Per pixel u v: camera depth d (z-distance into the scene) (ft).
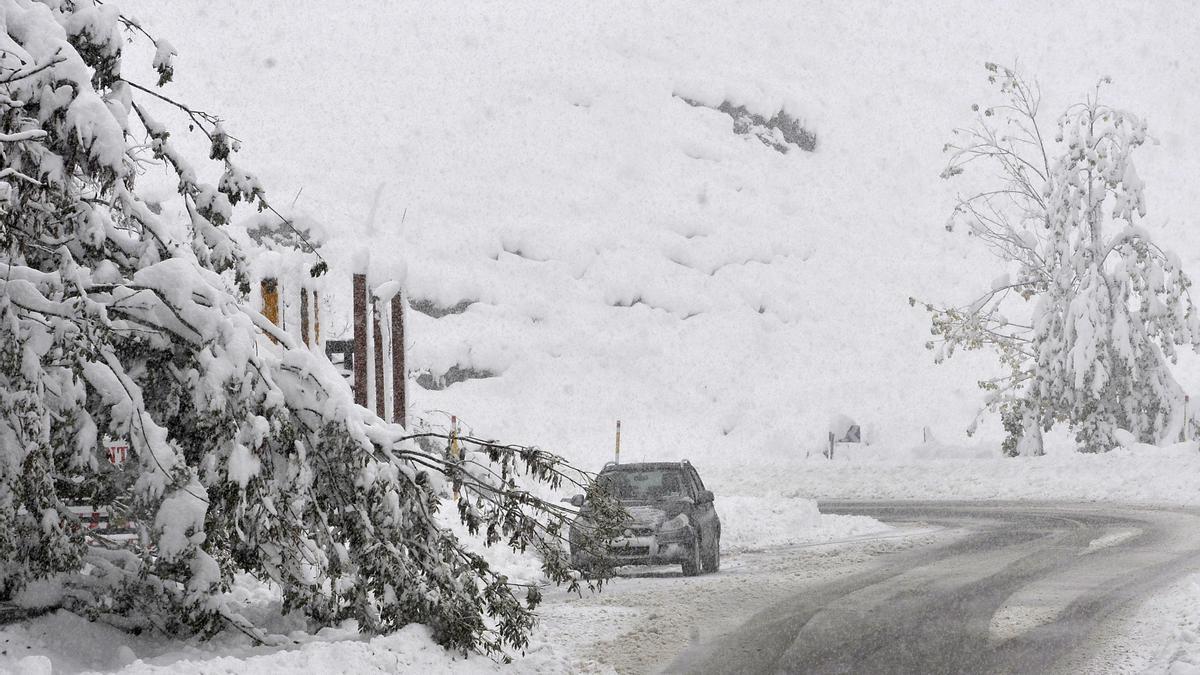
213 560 32.01
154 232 34.35
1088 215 121.29
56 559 30.89
